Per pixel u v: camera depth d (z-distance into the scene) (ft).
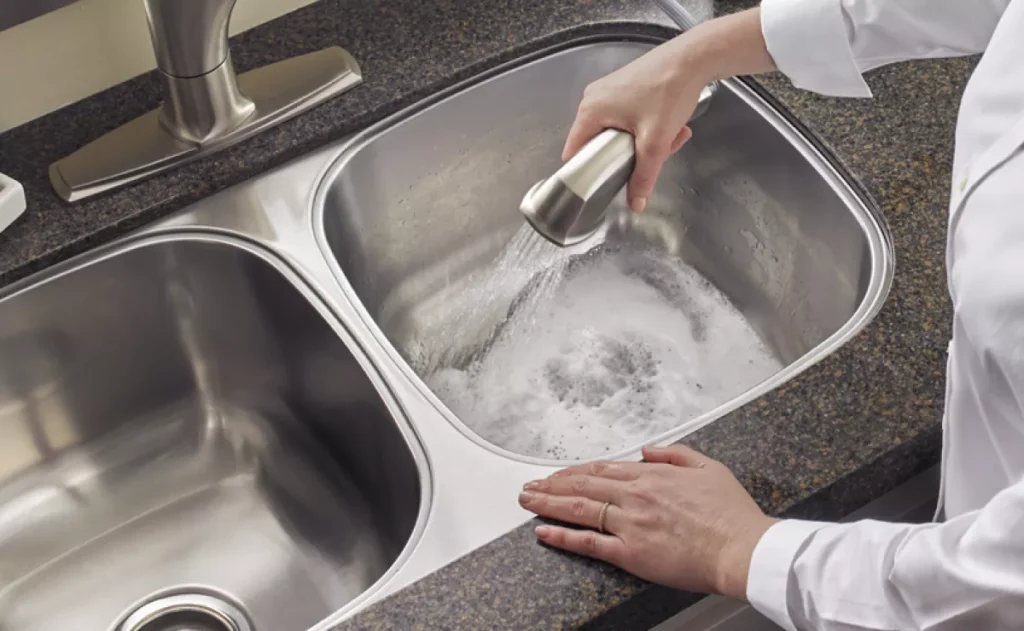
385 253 3.66
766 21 2.74
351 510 3.27
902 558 1.99
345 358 2.97
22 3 2.97
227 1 2.95
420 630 2.27
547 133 3.79
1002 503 1.83
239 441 3.45
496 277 3.86
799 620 2.20
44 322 3.11
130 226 3.12
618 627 2.37
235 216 3.20
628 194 2.71
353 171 3.39
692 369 3.61
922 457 2.60
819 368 2.71
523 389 3.58
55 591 3.18
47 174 3.20
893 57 2.77
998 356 2.04
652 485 2.40
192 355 3.40
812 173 3.30
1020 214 2.02
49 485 3.32
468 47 3.55
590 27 3.61
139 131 3.28
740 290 3.72
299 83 3.40
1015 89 2.15
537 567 2.37
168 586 3.20
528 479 2.61
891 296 2.86
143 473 3.40
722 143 3.61
